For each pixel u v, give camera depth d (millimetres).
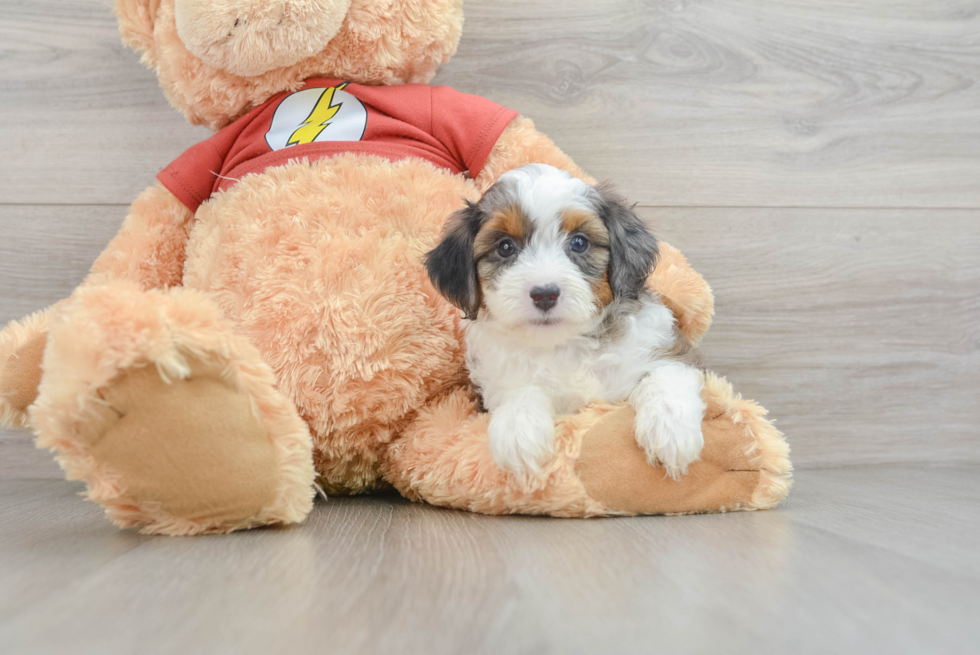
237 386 673
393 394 767
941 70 987
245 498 673
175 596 571
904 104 986
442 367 784
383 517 728
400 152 834
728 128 975
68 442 657
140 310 653
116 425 656
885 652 502
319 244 761
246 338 706
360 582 586
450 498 749
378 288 755
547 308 726
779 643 515
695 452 708
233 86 845
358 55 849
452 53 899
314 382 753
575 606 556
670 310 801
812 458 983
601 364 749
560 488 715
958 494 825
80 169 951
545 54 963
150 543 660
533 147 863
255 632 533
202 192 865
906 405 987
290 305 750
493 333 768
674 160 974
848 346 985
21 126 947
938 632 533
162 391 656
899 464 988
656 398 715
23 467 946
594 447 718
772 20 974
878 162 985
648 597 565
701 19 969
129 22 853
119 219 956
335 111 845
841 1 977
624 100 968
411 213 793
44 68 945
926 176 989
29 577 597
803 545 645
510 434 710
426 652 497
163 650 505
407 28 845
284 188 789
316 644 514
